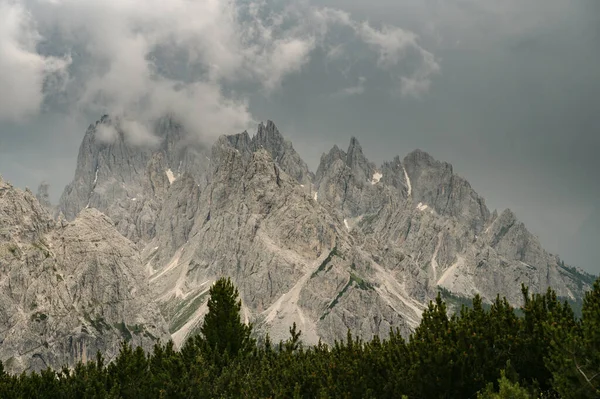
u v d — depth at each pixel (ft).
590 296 169.78
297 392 205.77
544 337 173.27
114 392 262.88
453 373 178.19
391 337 230.07
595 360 136.67
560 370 144.15
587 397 136.05
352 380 202.59
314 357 260.21
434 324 204.54
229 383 250.78
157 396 256.52
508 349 180.96
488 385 155.84
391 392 192.65
